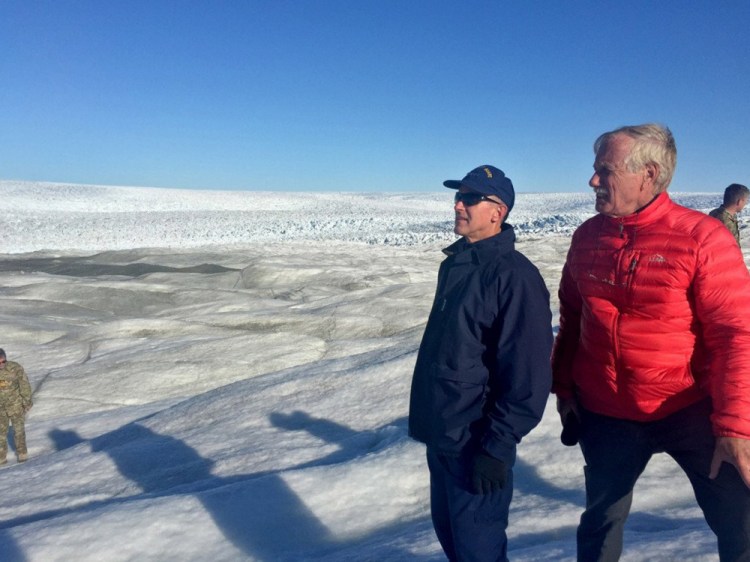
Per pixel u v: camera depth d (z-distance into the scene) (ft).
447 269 8.69
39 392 31.96
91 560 12.55
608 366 8.14
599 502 8.33
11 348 38.52
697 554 9.67
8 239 119.34
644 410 7.99
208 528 13.23
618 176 7.82
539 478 14.56
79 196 230.89
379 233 126.41
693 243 7.45
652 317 7.71
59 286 52.95
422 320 39.40
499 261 8.18
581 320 8.64
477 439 8.38
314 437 19.35
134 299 51.16
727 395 7.03
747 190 17.04
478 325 8.25
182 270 65.82
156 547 12.78
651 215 7.84
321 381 23.66
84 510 14.92
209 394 25.12
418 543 11.73
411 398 9.04
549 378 8.02
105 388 31.91
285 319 40.78
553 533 12.21
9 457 25.30
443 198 291.58
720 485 7.58
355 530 13.29
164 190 273.33
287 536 13.10
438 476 9.07
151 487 17.98
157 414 24.66
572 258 8.63
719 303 7.37
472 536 8.42
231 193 277.23
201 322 41.09
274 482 14.62
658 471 14.10
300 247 91.20
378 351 27.09
